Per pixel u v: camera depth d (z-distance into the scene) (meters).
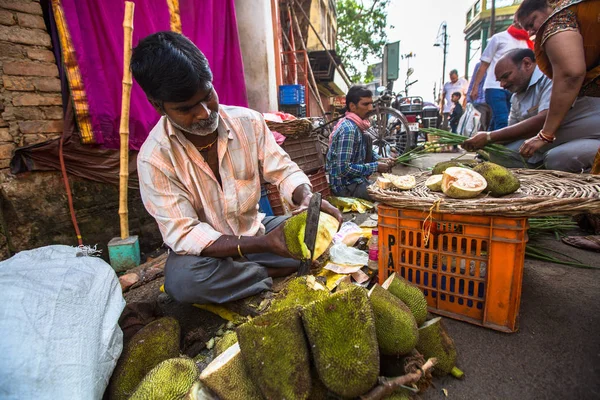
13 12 2.30
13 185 2.39
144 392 1.07
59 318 1.10
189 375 1.14
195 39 3.43
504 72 3.18
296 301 1.25
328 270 2.05
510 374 1.33
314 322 1.00
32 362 0.96
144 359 1.31
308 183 1.91
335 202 3.68
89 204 2.76
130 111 2.80
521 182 1.78
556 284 1.92
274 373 0.97
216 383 1.01
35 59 2.41
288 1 7.43
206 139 1.67
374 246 2.04
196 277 1.64
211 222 1.82
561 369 1.33
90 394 1.04
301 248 1.38
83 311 1.18
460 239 1.52
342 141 3.63
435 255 1.62
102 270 1.40
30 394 0.93
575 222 2.71
